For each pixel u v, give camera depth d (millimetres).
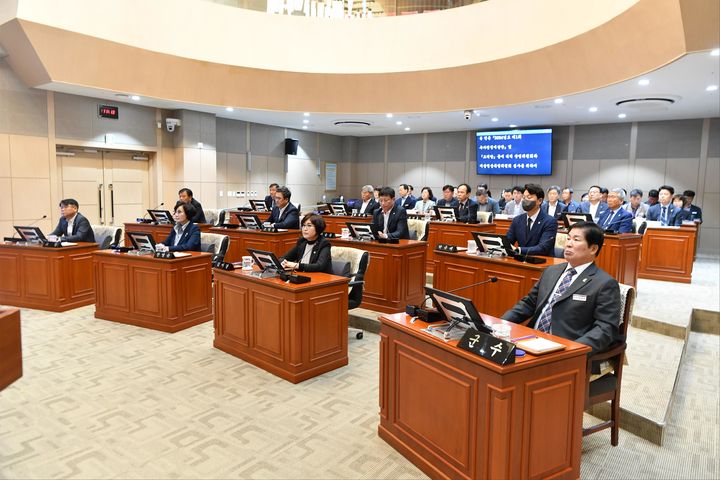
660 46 6133
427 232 6895
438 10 9117
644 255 7738
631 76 7027
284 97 10211
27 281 5973
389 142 15516
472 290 4996
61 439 3004
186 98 9656
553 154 12648
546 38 7844
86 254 6129
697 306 5906
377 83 9867
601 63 7297
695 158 10922
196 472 2670
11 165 8633
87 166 10062
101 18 7902
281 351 3971
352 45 9719
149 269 5148
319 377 4023
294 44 9719
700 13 5234
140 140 10656
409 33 9406
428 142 14719
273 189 8641
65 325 5336
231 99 10039
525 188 4949
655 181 11391
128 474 2645
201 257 5371
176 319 5125
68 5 7516
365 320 5391
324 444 2975
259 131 13398
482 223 7711
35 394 3637
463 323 2592
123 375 4004
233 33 9391
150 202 11234
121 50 8297
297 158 14578
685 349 4980
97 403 3500
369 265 5730
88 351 4551
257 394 3676
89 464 2734
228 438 3035
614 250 5961
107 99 9867
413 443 2744
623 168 11750
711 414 3654
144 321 5266
